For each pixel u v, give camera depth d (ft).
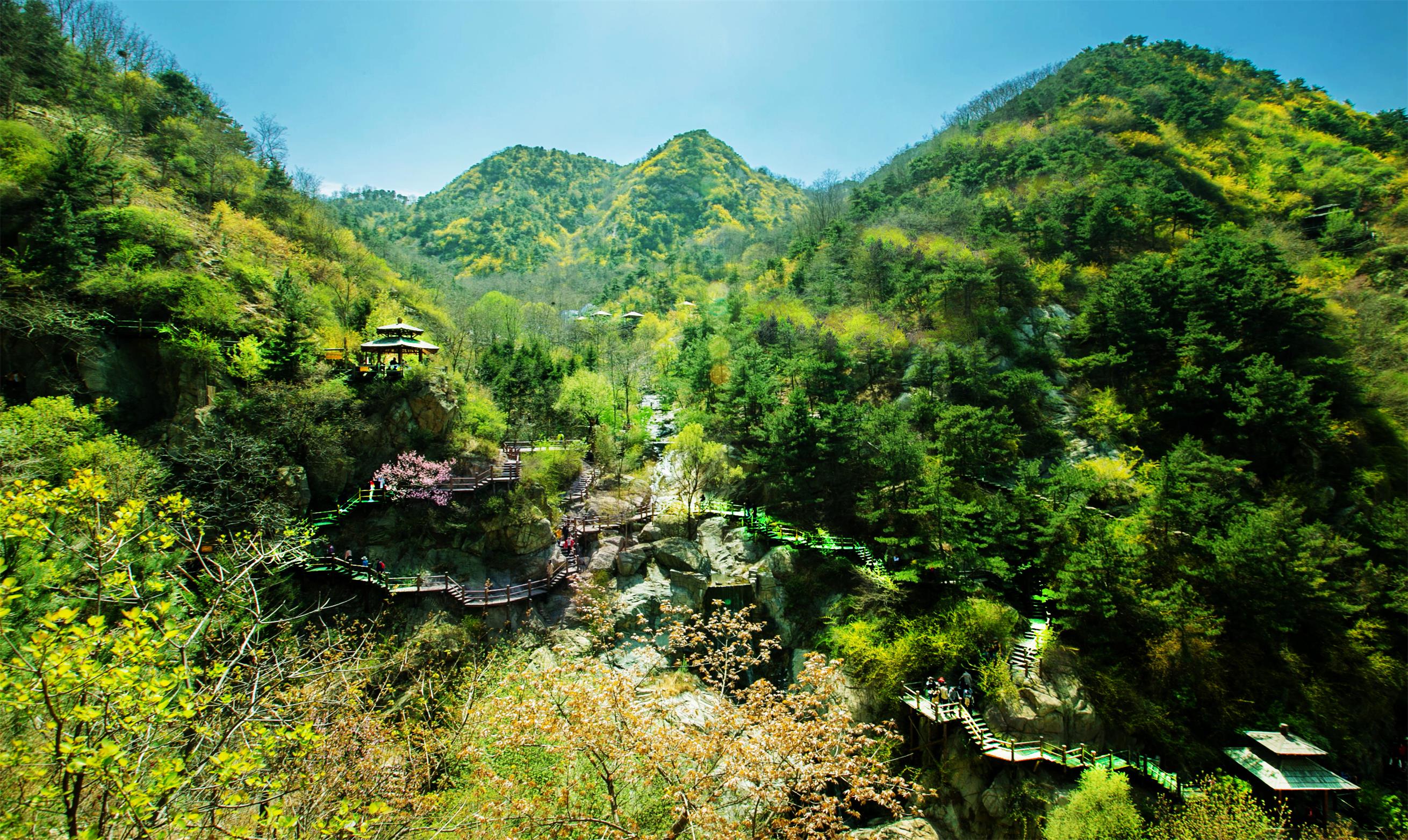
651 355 228.02
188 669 31.63
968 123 353.72
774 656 104.32
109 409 102.73
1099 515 103.40
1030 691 84.74
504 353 180.24
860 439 121.29
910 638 90.22
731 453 142.82
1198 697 84.02
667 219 635.25
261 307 133.28
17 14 173.99
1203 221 195.62
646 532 117.91
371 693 76.28
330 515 104.88
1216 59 362.33
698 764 44.37
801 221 340.80
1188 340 131.75
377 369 122.11
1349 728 85.92
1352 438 122.01
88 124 164.96
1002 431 126.00
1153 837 66.64
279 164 214.69
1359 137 283.18
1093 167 236.22
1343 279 171.01
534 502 116.78
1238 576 92.07
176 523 65.67
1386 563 104.32
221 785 27.22
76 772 22.88
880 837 77.51
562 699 45.83
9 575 35.04
